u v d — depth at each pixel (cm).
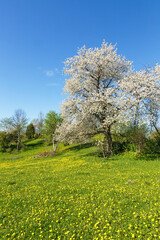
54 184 1223
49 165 2217
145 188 962
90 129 2802
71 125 2666
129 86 2088
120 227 625
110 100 2194
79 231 637
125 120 2053
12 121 5972
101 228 638
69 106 2583
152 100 2125
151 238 546
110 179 1233
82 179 1298
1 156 4969
